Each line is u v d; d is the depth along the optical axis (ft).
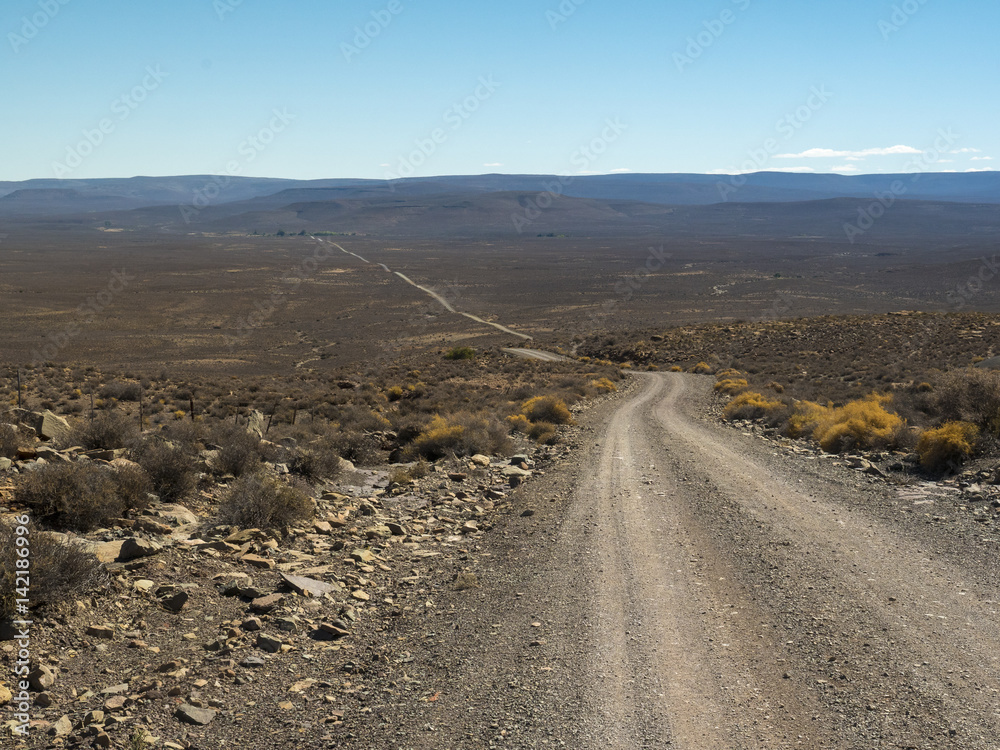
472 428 71.87
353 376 217.15
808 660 21.42
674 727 17.78
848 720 17.89
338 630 24.29
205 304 555.69
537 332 413.80
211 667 21.07
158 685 19.60
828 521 38.40
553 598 27.81
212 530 34.17
